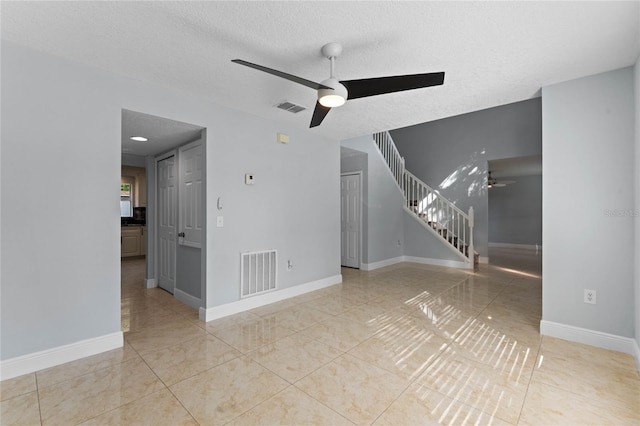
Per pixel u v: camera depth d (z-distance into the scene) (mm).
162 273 4320
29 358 2059
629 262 2332
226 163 3213
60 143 2189
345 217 6160
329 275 4559
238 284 3352
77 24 1812
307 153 4164
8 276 1990
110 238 2424
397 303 3684
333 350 2428
